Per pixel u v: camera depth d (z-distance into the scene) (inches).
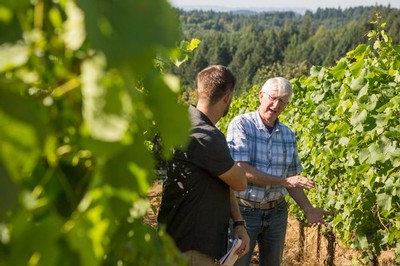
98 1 25.0
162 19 25.5
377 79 188.1
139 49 25.0
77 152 33.8
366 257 211.0
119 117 26.1
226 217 124.4
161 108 31.5
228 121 445.1
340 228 236.1
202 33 4141.2
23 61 27.9
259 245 177.8
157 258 46.6
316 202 265.6
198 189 118.0
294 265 296.4
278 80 168.4
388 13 3782.0
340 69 211.9
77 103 31.2
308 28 4025.6
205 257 120.0
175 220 119.3
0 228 30.4
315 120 246.8
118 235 43.1
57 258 29.6
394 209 186.5
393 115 179.6
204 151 116.3
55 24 30.5
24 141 25.5
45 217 31.7
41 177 34.3
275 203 172.7
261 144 169.5
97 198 31.0
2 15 28.7
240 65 3526.1
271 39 3563.0
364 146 199.6
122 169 31.4
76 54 30.0
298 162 179.2
